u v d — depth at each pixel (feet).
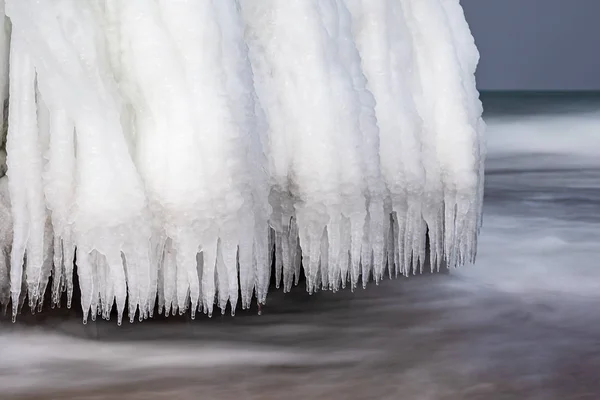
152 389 13.47
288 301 17.80
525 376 14.44
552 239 26.17
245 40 15.81
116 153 13.65
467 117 18.10
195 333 15.79
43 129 14.02
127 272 13.99
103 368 14.17
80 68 13.84
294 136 15.67
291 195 15.76
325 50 15.90
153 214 13.89
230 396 13.30
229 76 14.26
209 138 13.88
